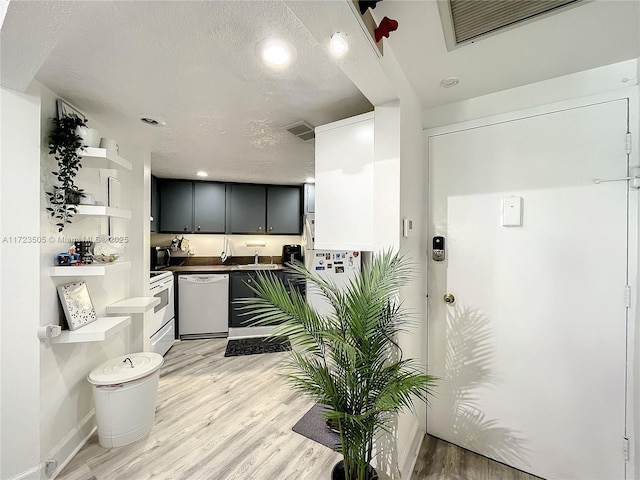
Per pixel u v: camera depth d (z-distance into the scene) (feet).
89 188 6.14
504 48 4.25
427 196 6.20
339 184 5.54
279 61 4.35
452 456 5.58
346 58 3.63
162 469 5.18
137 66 4.47
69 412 5.48
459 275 5.89
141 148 8.19
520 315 5.31
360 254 11.36
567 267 4.93
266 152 9.04
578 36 3.95
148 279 8.46
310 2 2.77
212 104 5.77
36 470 4.70
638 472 4.36
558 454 4.96
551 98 5.06
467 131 5.80
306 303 4.41
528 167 5.24
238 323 12.59
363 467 4.04
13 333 4.56
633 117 4.46
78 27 3.58
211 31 3.69
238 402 7.36
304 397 7.59
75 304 5.48
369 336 4.00
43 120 4.97
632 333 4.48
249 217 14.20
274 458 5.46
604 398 4.66
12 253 4.56
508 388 5.40
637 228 4.44
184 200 13.26
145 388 6.03
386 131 4.88
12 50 3.49
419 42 4.13
